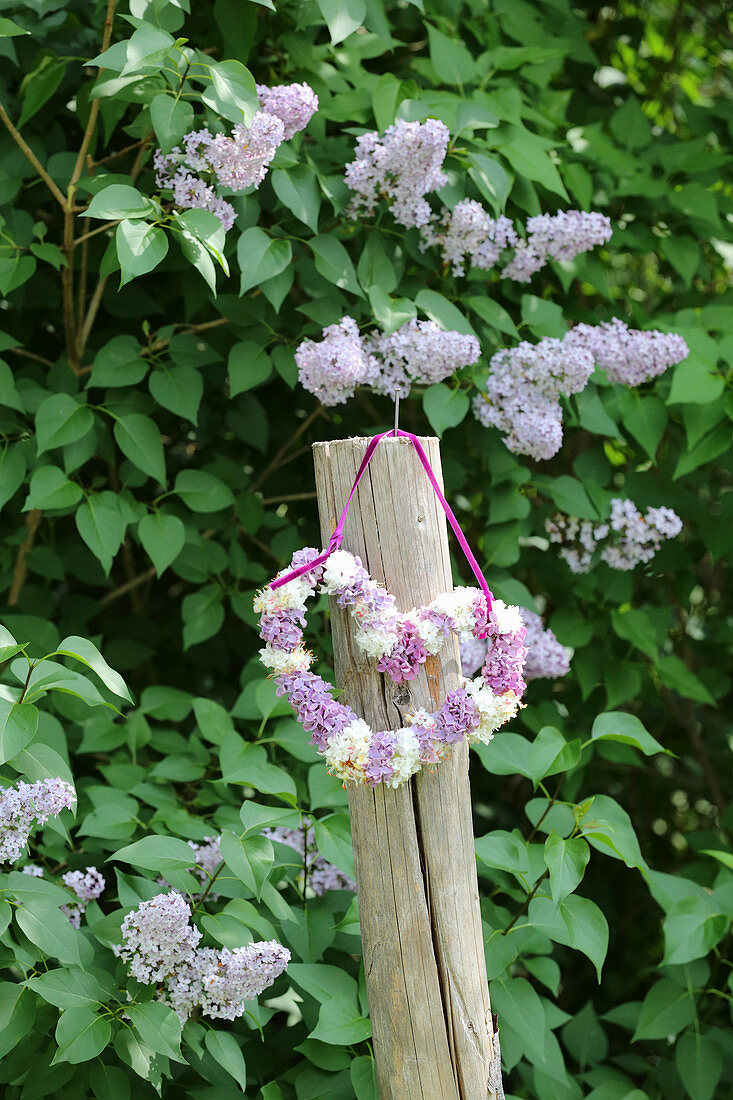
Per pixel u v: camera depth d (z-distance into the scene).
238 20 2.32
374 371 2.35
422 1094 1.51
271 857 1.76
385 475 1.46
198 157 2.06
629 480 2.88
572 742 1.97
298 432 2.99
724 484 3.79
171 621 3.25
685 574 3.11
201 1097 1.85
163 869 1.74
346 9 2.18
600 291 2.80
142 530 2.39
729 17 3.84
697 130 3.28
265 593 1.46
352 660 1.47
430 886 1.49
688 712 3.59
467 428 2.81
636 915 3.80
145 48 1.86
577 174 2.76
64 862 2.18
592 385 2.65
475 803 3.39
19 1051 1.82
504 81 2.77
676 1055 2.33
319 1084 1.88
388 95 2.37
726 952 2.72
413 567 1.47
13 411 2.45
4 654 1.59
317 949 1.95
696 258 2.98
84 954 1.77
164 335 2.44
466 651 2.44
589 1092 2.48
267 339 2.49
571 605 2.86
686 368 2.56
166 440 3.12
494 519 2.61
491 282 2.76
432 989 1.50
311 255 2.46
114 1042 1.70
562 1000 3.49
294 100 2.07
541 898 2.02
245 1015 1.91
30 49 2.55
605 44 3.71
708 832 2.99
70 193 2.24
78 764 2.88
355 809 1.51
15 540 2.63
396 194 2.32
